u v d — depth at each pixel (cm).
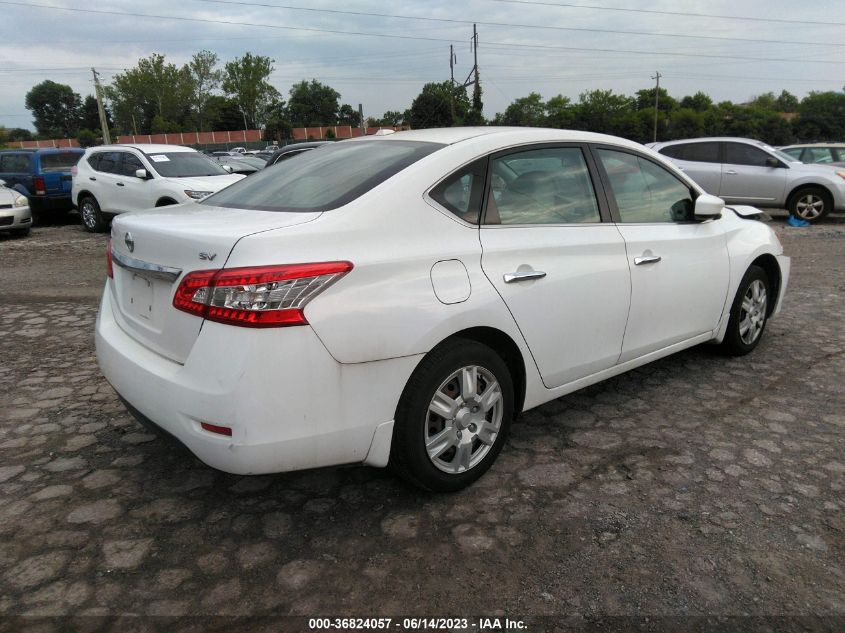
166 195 1047
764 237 464
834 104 9106
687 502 285
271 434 230
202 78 9394
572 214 332
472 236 282
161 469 316
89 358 481
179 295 241
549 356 316
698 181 1301
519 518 275
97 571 241
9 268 858
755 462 320
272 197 295
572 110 9612
